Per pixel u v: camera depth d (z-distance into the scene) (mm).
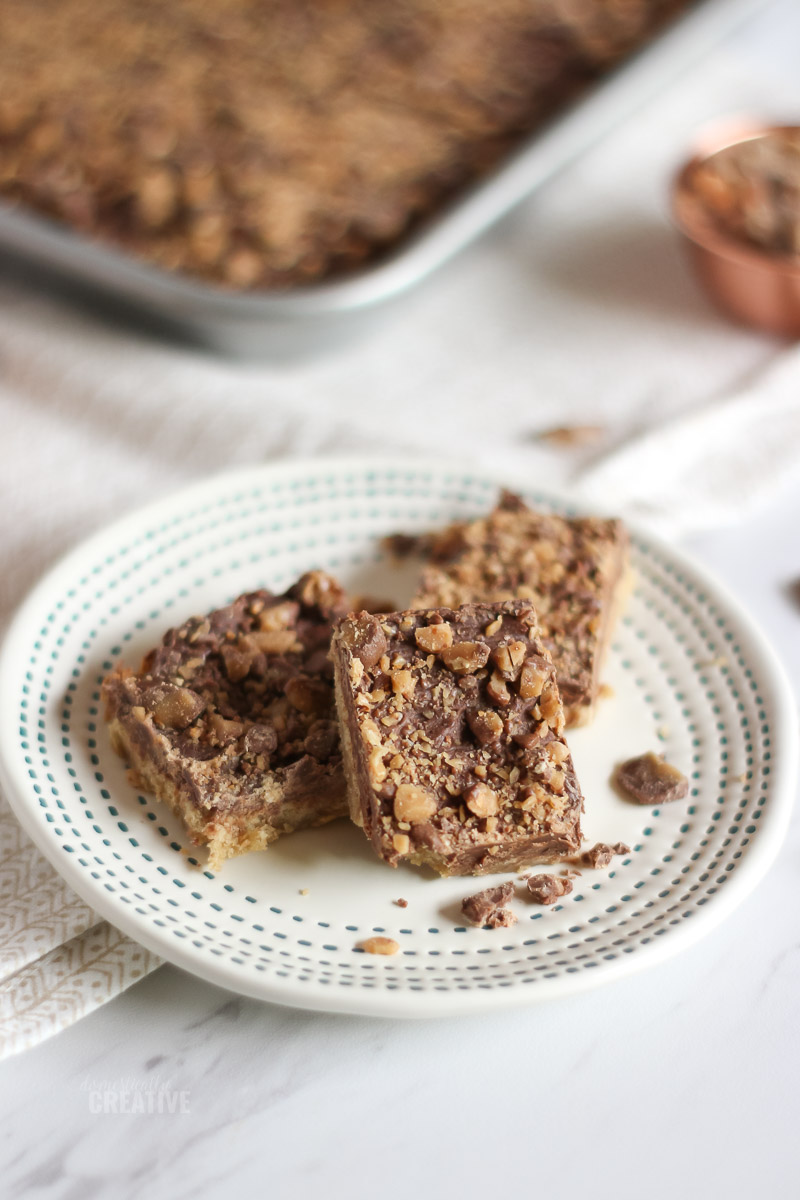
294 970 442
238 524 558
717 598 537
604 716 517
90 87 728
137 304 630
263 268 656
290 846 479
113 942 460
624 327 688
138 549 541
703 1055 455
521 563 533
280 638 506
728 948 475
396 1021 457
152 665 503
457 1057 452
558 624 515
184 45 765
